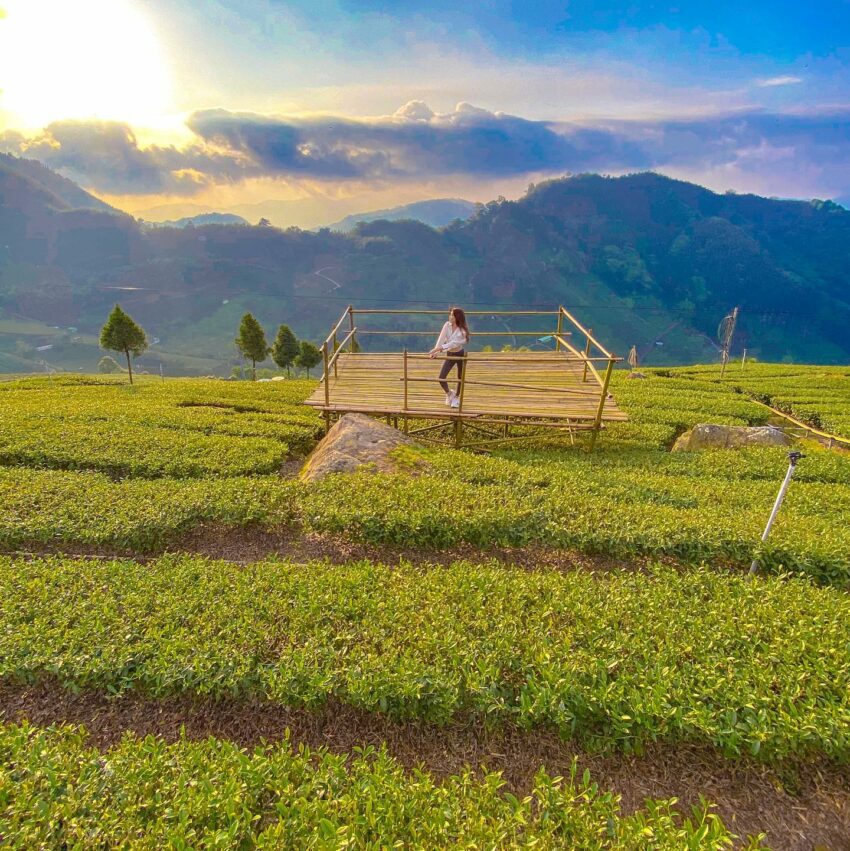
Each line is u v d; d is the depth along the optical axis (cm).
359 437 1280
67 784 460
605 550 912
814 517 1021
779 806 511
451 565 857
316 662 596
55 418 1753
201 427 1672
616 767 543
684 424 1914
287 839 423
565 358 1852
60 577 746
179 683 588
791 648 620
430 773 524
